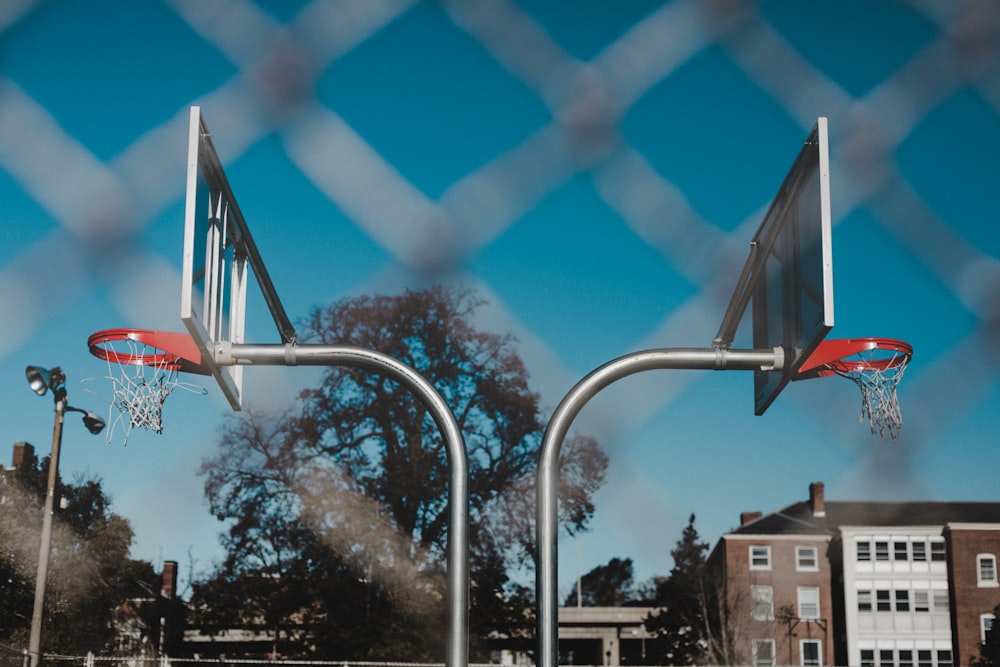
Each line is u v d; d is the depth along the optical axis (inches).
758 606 1781.5
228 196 234.5
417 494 1107.9
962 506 1830.7
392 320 1090.1
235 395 254.5
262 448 1111.0
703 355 236.7
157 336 265.0
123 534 1147.9
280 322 251.4
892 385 276.7
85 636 1152.2
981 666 1643.7
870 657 1756.9
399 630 1138.7
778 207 240.1
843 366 280.5
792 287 237.1
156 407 272.5
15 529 1098.1
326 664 832.3
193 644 1261.1
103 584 1152.8
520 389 1098.7
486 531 1117.1
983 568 1755.7
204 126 208.8
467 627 223.9
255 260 244.1
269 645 1266.0
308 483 1096.8
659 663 1630.2
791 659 1760.6
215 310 230.1
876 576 1782.7
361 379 1114.1
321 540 1107.9
